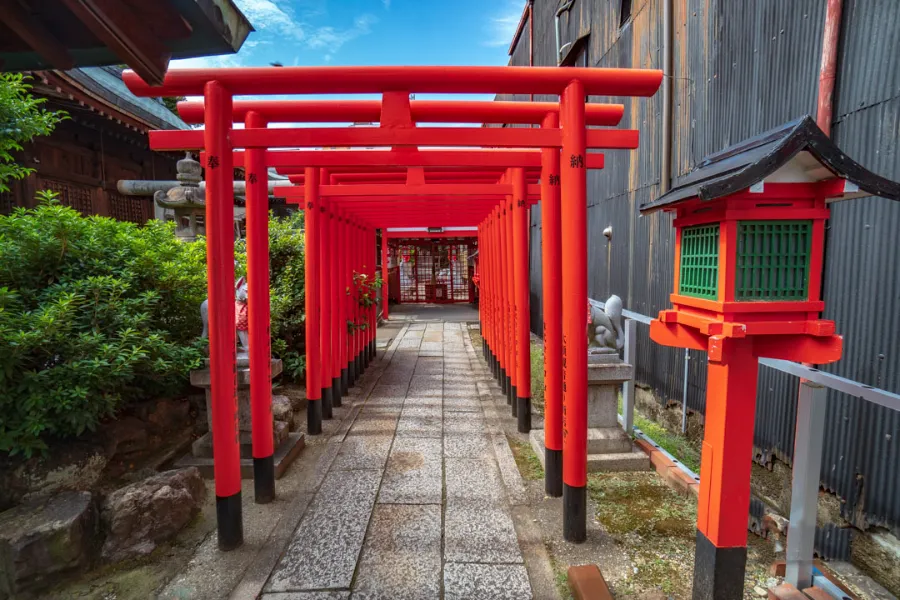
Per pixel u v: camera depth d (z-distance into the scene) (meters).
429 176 5.04
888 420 2.40
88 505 2.49
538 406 5.03
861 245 2.57
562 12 7.32
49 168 7.55
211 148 2.50
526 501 3.02
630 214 5.43
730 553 1.85
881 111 2.43
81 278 3.22
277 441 3.64
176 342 3.71
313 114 3.06
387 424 4.50
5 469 2.70
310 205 4.19
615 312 3.58
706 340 2.02
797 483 2.04
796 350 1.75
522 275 4.26
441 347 8.67
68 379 2.73
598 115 3.19
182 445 3.66
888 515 2.40
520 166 3.10
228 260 2.54
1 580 2.20
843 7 2.65
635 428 4.26
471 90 2.59
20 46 1.53
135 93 2.54
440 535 2.63
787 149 1.54
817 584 2.03
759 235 1.71
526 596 2.15
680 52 4.36
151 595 2.22
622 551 2.50
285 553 2.48
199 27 1.46
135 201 9.78
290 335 5.89
